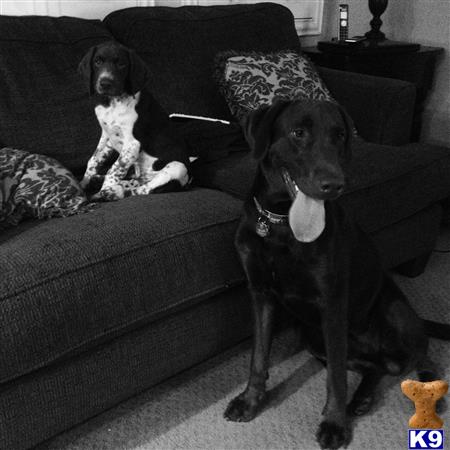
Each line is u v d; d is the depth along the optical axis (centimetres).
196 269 169
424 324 197
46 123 214
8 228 179
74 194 191
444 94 334
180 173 210
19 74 213
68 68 223
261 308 172
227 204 190
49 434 150
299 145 145
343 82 284
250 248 161
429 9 330
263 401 181
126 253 155
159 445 163
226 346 191
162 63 251
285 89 258
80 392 153
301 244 152
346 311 162
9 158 192
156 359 170
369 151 238
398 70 320
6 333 131
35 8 246
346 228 166
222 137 238
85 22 239
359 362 187
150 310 160
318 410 178
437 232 266
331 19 373
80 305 144
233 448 162
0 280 136
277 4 304
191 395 184
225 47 271
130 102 208
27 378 142
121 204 189
